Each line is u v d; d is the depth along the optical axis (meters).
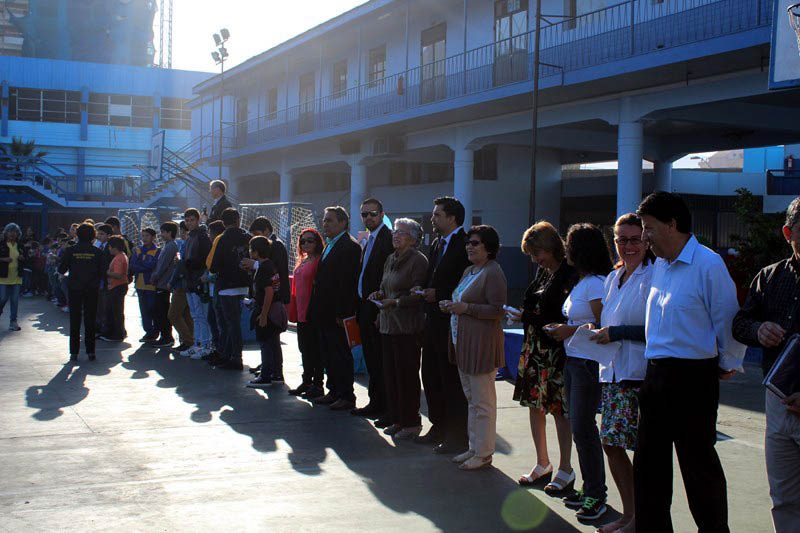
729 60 14.14
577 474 5.62
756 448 6.32
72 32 59.81
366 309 7.23
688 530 4.56
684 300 3.80
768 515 4.79
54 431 6.63
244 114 36.84
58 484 5.24
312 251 8.27
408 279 6.61
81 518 4.61
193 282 10.44
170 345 11.73
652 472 3.90
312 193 34.34
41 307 18.02
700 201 23.30
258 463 5.82
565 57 18.14
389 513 4.79
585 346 4.36
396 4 22.48
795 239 3.44
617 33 16.81
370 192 29.98
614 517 4.74
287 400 8.06
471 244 5.62
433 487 5.30
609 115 17.56
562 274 5.01
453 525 4.60
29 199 39.56
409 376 6.59
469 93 19.28
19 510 4.73
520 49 19.75
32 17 59.16
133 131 48.78
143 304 12.02
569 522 4.68
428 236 26.19
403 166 28.48
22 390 8.28
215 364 9.93
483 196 24.77
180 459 5.88
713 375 3.82
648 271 4.25
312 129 28.55
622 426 4.31
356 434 6.72
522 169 25.58
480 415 5.72
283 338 12.86
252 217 16.14
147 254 11.99
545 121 19.22
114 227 14.27
